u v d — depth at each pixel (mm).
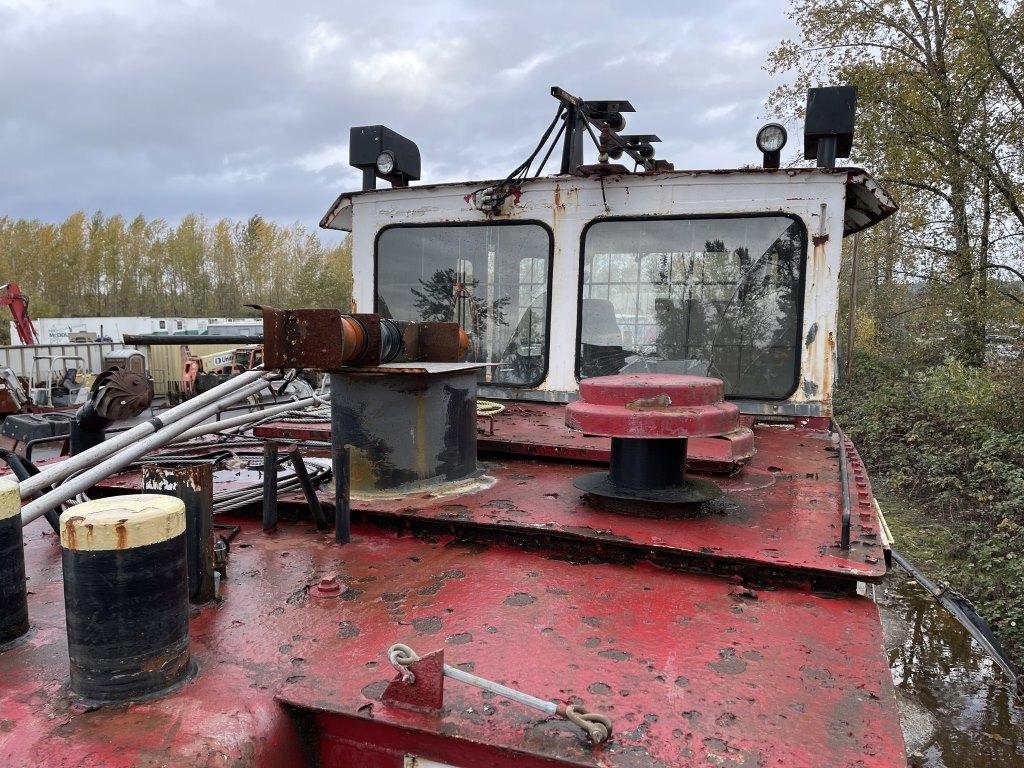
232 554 2090
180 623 1392
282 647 1540
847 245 18094
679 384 2096
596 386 2137
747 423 3428
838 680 1419
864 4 15477
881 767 1161
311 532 2297
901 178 14844
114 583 1303
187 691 1363
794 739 1230
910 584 6762
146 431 2053
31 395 12953
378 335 2359
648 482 2229
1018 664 5199
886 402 13117
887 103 14844
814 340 3373
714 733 1240
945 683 5035
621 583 1874
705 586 1861
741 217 3410
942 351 15070
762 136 3566
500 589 1831
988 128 13906
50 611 1758
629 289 3584
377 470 2418
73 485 1866
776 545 1959
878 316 17734
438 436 2498
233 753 1212
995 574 6488
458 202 3811
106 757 1175
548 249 3672
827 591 1840
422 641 1560
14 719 1273
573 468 2850
